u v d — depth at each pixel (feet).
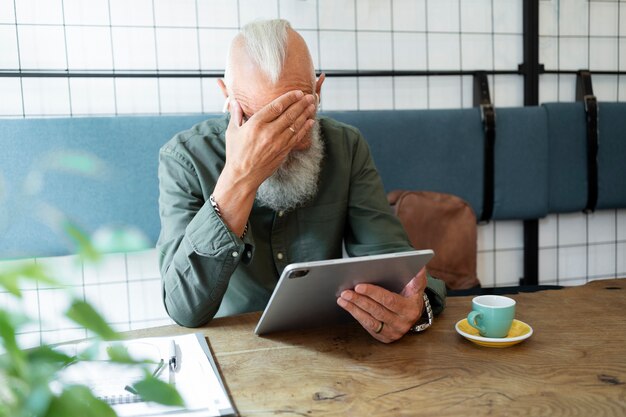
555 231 8.35
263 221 4.44
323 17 7.16
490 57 7.80
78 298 0.94
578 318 3.47
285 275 2.73
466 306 3.83
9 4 6.15
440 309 3.60
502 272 8.21
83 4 6.38
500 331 3.03
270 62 3.73
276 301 2.93
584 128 7.93
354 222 4.61
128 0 6.52
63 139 6.15
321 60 7.22
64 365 1.02
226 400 2.33
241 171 3.42
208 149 4.34
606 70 8.23
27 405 0.89
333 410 2.29
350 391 2.48
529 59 7.77
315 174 4.20
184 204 4.13
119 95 6.60
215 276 3.37
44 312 6.23
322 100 7.27
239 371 2.72
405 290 3.33
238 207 3.45
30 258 1.23
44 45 6.31
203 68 6.84
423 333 3.27
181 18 6.71
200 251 3.32
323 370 2.73
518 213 7.73
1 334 0.91
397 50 7.46
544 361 2.79
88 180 6.20
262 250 4.44
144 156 6.40
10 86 6.25
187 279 3.38
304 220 4.49
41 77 6.29
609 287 4.22
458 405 2.32
